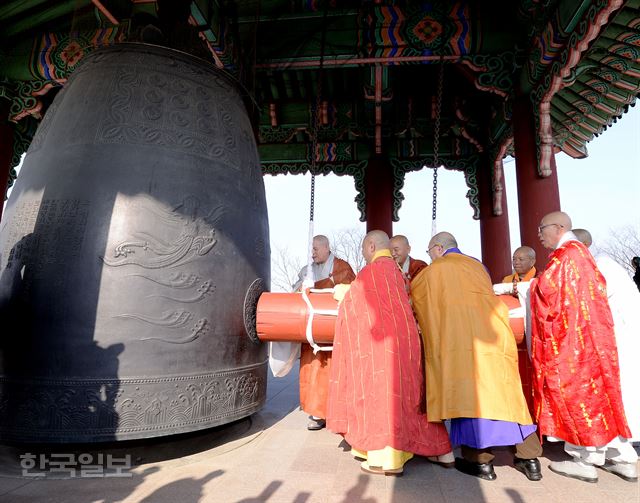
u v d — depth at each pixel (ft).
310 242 15.21
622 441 11.39
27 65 29.17
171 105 13.70
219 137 14.38
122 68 13.80
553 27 21.72
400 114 41.93
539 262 24.41
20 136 38.37
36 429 11.03
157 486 10.44
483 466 11.35
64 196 12.17
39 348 11.30
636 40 23.90
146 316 11.68
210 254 12.97
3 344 11.60
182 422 11.94
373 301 12.35
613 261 13.19
